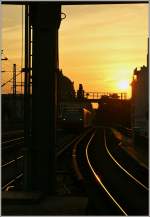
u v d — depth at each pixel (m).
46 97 24.88
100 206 24.94
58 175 35.56
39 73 24.84
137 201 27.12
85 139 93.88
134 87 66.19
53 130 25.03
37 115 24.97
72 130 111.25
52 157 25.03
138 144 62.72
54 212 20.39
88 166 45.78
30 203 22.31
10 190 26.50
